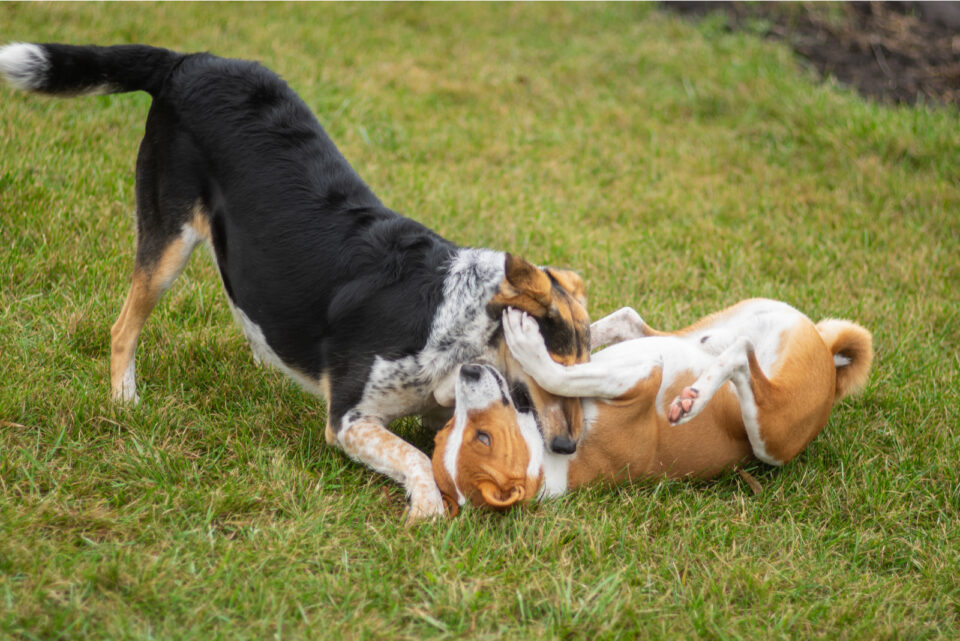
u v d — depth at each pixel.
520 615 3.14
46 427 3.81
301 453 3.88
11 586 2.89
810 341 4.08
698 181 7.68
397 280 3.69
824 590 3.48
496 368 3.54
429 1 10.72
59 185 5.78
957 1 10.88
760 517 3.85
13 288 4.78
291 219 3.85
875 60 9.60
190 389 4.31
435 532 3.40
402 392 3.67
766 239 6.78
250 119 3.99
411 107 8.31
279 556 3.22
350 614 3.01
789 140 8.36
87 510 3.34
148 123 4.16
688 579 3.45
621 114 8.66
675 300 5.77
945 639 3.25
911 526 3.96
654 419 3.81
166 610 2.89
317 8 10.03
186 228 4.06
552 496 3.65
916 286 6.35
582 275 5.96
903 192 7.41
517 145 8.01
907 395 4.81
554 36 10.26
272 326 3.91
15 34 7.55
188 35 8.50
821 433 4.50
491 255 3.71
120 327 4.09
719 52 9.71
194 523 3.37
